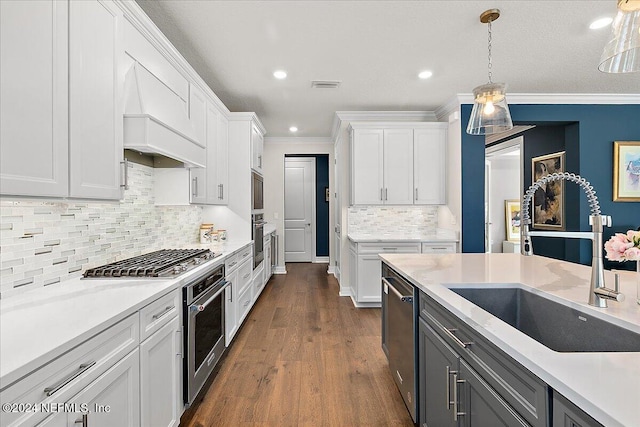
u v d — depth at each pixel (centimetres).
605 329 112
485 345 106
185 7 218
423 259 238
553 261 229
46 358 88
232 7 218
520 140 538
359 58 294
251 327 349
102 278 179
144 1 211
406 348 196
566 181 425
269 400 216
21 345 92
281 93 381
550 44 270
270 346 300
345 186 465
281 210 638
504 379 95
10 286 143
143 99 180
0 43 104
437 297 142
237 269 319
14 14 109
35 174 117
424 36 256
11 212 143
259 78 337
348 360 273
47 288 158
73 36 135
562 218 440
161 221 287
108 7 159
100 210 202
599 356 81
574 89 376
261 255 463
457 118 395
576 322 126
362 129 430
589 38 261
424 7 220
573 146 408
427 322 165
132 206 240
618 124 397
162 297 160
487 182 707
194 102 276
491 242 707
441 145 431
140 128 170
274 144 631
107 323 115
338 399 217
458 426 129
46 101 122
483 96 214
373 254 409
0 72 104
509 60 300
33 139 116
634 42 107
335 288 518
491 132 237
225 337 269
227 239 389
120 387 125
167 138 192
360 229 468
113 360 120
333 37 257
